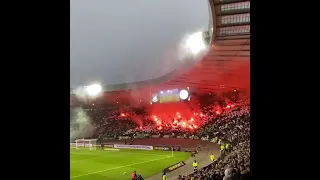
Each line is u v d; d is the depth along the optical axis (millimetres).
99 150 38594
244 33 29375
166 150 34188
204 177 11641
